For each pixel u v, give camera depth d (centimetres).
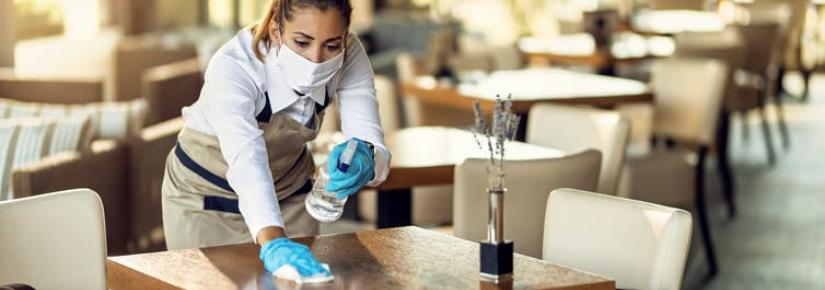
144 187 555
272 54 307
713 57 859
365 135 319
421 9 1288
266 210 280
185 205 336
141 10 1082
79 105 694
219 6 1184
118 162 536
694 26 1131
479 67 827
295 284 253
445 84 684
